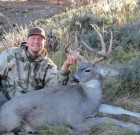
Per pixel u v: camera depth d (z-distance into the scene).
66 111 3.53
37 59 3.92
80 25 5.96
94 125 3.54
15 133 3.51
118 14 6.40
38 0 12.40
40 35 3.87
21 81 3.89
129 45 5.18
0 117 3.48
